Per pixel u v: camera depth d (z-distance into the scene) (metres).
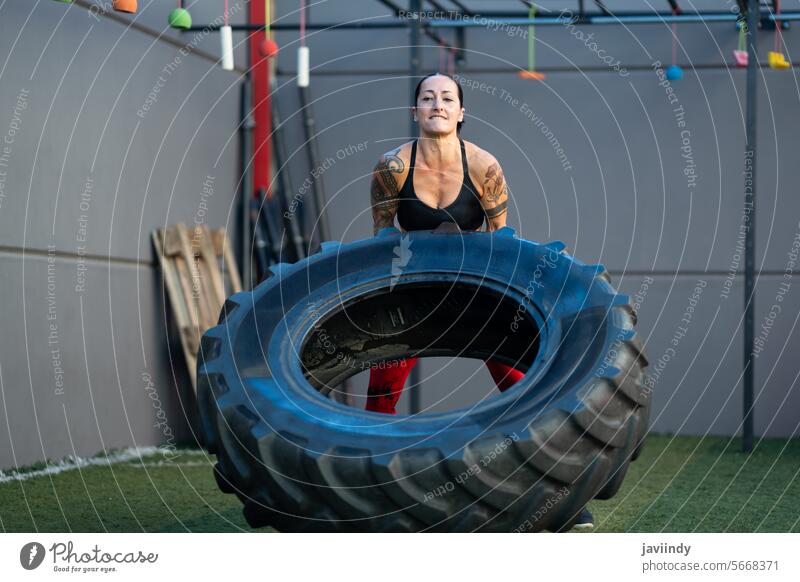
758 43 7.23
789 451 6.36
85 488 4.69
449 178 3.78
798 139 7.18
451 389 7.52
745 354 6.30
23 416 5.12
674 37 7.32
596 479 2.74
